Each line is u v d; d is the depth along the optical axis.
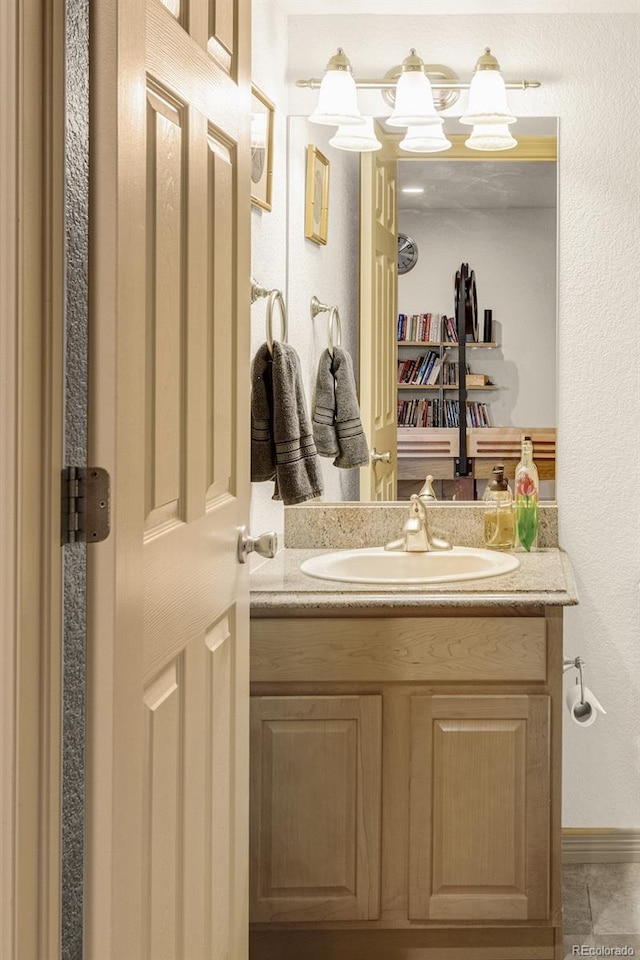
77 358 1.18
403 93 2.64
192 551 1.44
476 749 2.21
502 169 2.79
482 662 2.20
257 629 2.22
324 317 2.81
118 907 1.12
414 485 2.85
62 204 1.03
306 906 2.23
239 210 1.72
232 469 1.72
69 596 1.14
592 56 2.76
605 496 2.83
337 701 2.21
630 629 2.84
